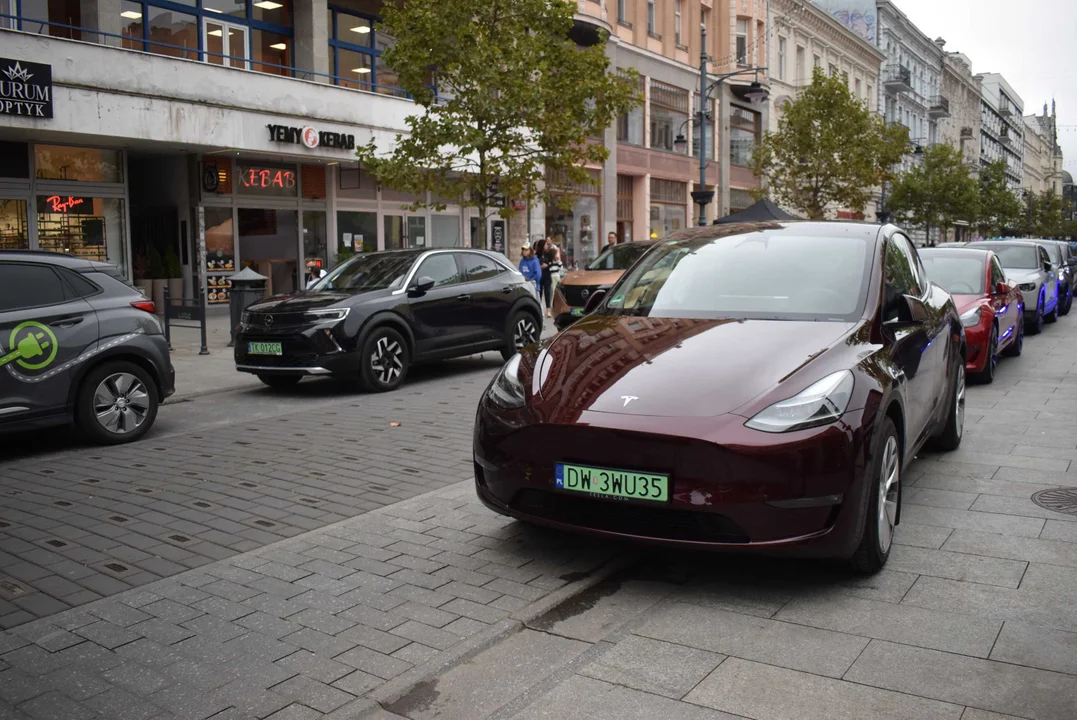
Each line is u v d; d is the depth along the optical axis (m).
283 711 3.05
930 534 4.83
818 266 5.23
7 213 16.03
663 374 4.20
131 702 3.12
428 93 16.36
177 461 6.81
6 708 3.08
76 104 15.00
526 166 16.50
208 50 19.55
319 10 20.95
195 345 14.33
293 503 5.57
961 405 6.89
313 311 9.75
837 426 3.87
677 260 5.64
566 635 3.67
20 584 4.25
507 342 11.93
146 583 4.25
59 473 6.49
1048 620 3.70
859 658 3.39
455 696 3.17
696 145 37.50
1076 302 24.03
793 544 3.78
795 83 45.53
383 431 7.86
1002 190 65.06
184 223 19.38
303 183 21.05
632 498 3.90
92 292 7.49
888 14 60.78
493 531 4.95
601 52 16.58
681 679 3.26
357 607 3.94
